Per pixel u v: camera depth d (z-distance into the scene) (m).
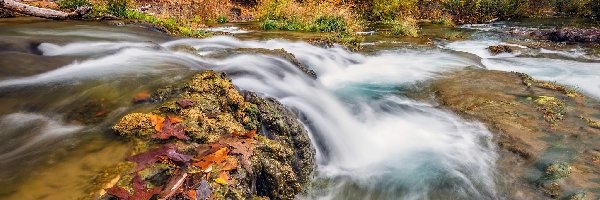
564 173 4.77
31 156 3.41
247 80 6.12
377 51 11.41
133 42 8.40
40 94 4.71
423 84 8.23
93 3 13.22
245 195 3.30
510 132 5.82
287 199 3.89
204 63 6.81
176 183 2.93
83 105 4.41
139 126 3.77
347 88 7.90
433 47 12.02
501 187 4.62
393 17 21.62
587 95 7.76
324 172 4.87
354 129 5.89
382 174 4.88
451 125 6.18
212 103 4.36
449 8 23.14
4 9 10.22
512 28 18.48
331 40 11.66
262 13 18.67
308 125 5.47
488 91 7.57
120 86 4.84
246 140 3.82
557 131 5.84
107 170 3.17
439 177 4.79
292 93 6.23
